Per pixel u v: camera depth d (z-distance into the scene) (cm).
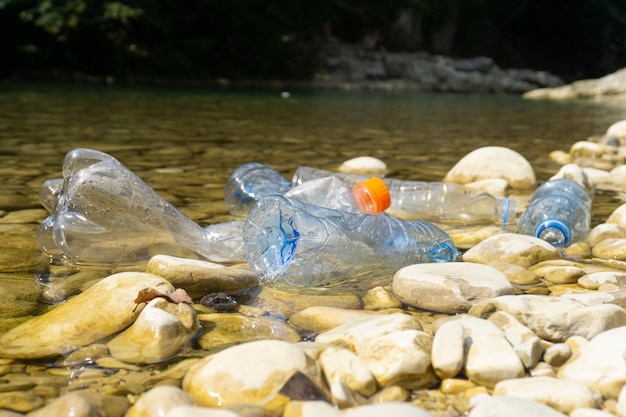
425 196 124
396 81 758
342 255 89
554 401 64
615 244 97
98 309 75
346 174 133
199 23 694
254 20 707
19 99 367
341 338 72
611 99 597
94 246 91
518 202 129
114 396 65
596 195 133
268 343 67
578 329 74
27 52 589
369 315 77
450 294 80
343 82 735
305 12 771
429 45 920
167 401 62
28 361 69
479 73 819
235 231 98
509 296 77
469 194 122
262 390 64
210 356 68
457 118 345
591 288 86
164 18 659
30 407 64
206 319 77
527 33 988
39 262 91
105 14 604
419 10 870
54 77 607
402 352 67
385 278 89
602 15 954
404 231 95
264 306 81
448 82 779
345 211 94
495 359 68
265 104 412
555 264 92
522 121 332
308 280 87
